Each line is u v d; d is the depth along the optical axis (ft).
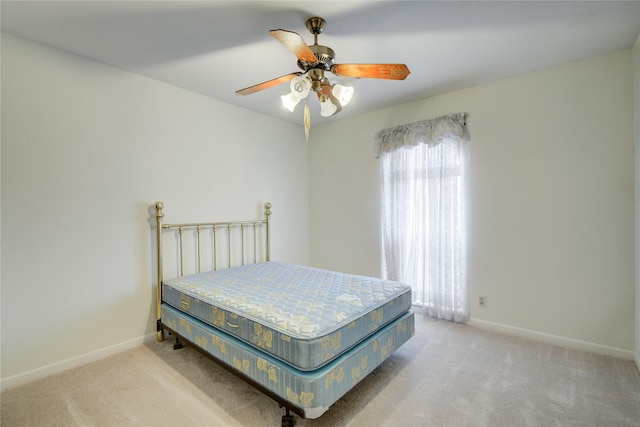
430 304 10.14
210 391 6.21
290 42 4.73
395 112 10.96
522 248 8.60
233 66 7.93
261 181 11.82
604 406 5.60
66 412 5.57
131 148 8.20
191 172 9.55
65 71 7.09
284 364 5.19
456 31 6.40
